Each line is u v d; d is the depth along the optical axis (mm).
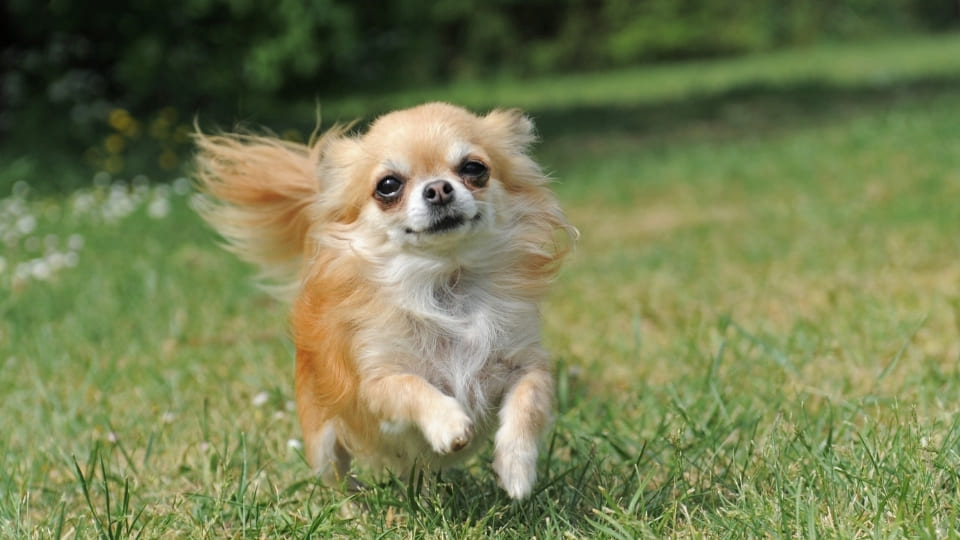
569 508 4090
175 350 6711
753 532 3506
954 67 25734
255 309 7684
